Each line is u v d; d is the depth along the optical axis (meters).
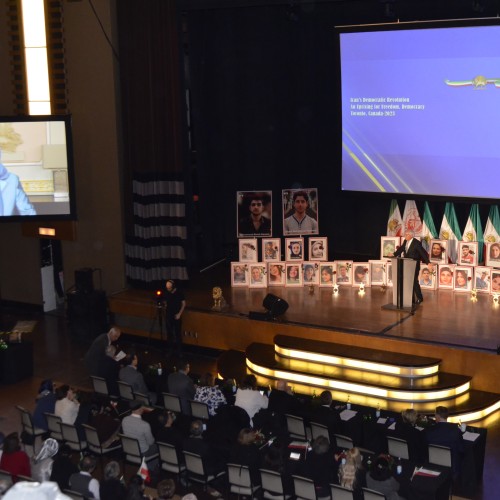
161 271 17.50
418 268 15.27
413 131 16.22
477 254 16.53
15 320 18.98
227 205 19.58
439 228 17.69
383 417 11.41
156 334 16.73
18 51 17.97
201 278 18.36
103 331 17.41
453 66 15.48
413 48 15.81
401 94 16.17
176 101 16.66
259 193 18.41
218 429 10.82
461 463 10.55
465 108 15.56
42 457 9.97
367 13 17.47
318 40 18.28
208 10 18.39
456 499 10.45
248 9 18.47
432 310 15.43
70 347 17.05
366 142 16.83
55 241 19.53
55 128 16.73
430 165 16.20
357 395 13.36
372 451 10.86
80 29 17.52
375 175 16.91
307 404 11.85
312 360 14.22
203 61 18.56
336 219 19.19
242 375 14.48
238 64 18.80
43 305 19.52
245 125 19.11
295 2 15.36
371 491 8.49
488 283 16.22
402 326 14.55
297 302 16.33
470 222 16.83
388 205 18.48
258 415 11.23
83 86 17.77
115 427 10.94
